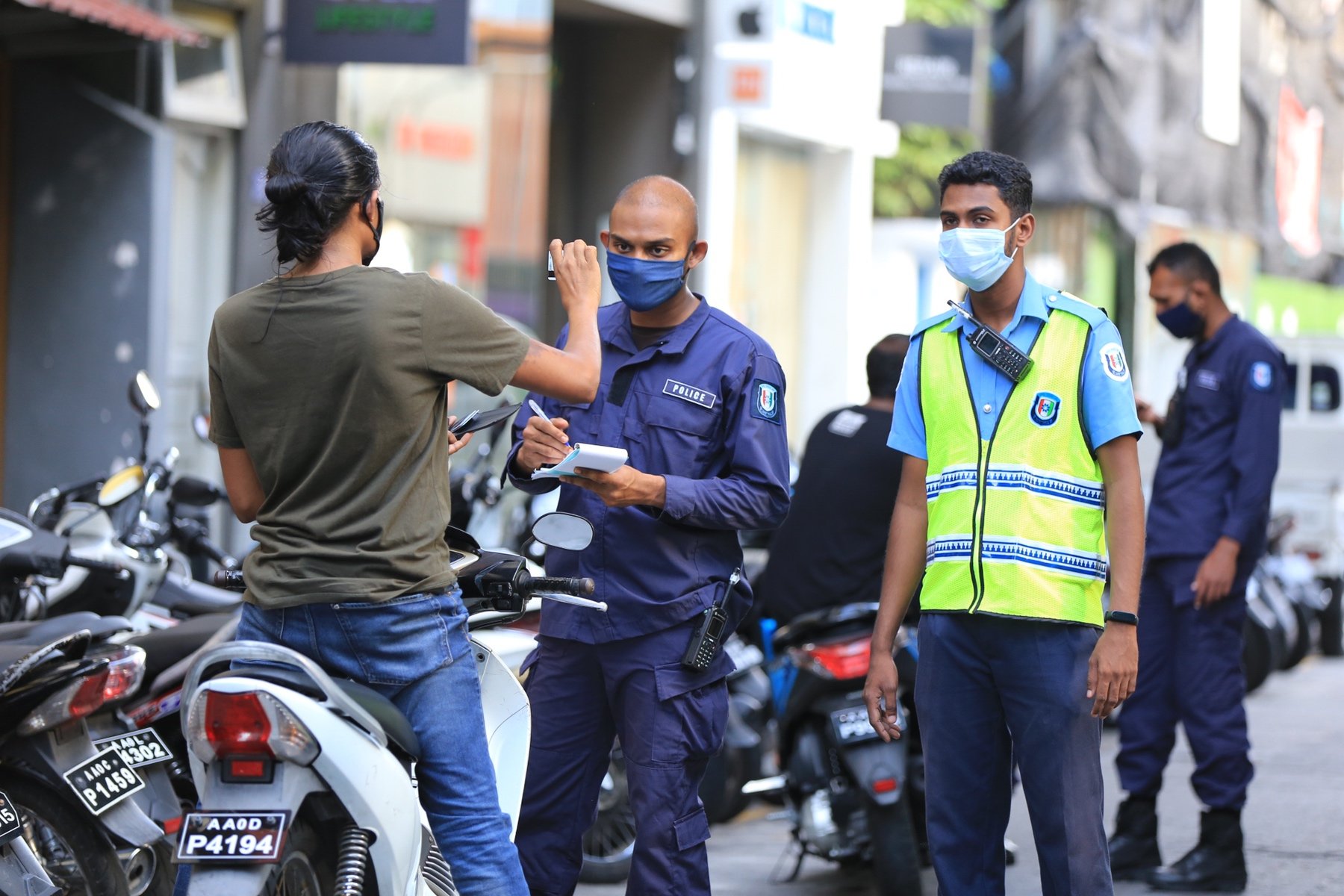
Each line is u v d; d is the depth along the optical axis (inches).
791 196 2544.3
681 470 655.8
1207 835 949.2
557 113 2249.0
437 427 539.2
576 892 943.7
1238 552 947.3
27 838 692.1
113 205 1545.3
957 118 2475.4
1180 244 985.5
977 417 641.0
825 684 888.3
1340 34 4953.3
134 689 720.3
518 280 2214.6
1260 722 1611.7
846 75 2433.6
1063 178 3459.6
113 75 1551.4
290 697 506.6
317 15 1590.8
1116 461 630.5
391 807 528.4
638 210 649.6
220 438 549.0
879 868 858.8
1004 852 658.8
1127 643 620.7
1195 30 3937.0
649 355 664.4
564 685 671.1
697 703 658.2
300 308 521.7
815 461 933.8
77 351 1556.3
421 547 530.6
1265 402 952.3
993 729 650.8
